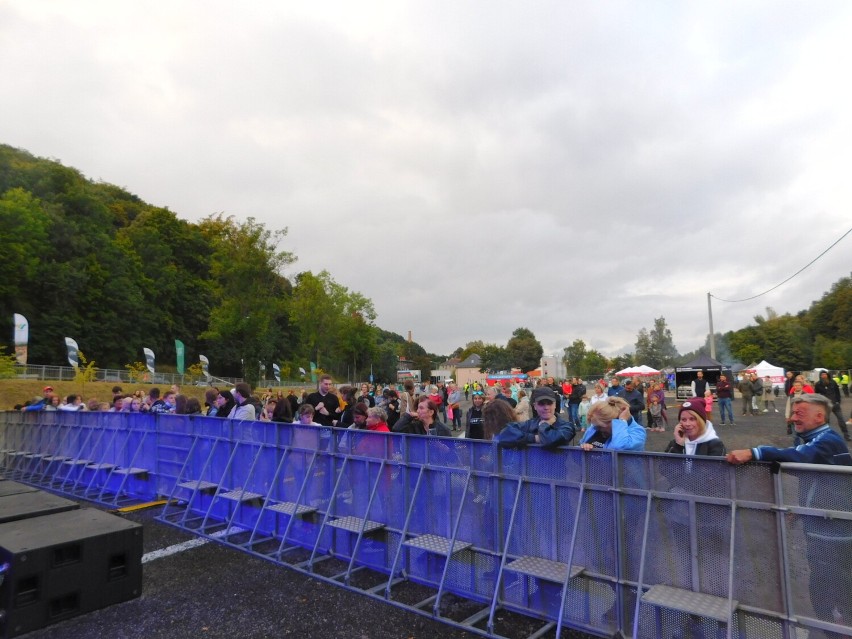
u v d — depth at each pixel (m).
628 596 3.63
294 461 6.23
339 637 3.85
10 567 3.90
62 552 4.18
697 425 4.01
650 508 3.57
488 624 3.82
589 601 3.82
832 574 2.88
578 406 15.84
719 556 3.29
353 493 5.55
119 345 60.84
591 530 3.85
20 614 3.91
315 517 5.90
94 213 63.41
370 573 5.21
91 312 57.66
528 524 4.19
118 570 4.50
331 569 5.34
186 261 81.50
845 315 70.56
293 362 81.56
